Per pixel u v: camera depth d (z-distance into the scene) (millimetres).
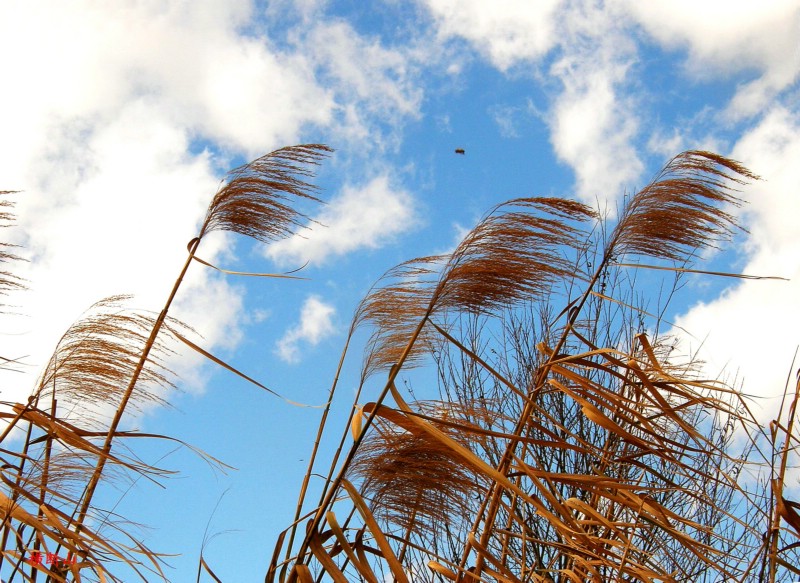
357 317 2797
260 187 2969
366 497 2660
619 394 2758
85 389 2764
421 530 2689
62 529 2469
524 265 2709
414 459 2650
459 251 2740
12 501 2461
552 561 2910
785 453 2732
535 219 2721
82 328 2809
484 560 2652
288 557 2588
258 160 3004
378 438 2674
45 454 2623
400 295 2785
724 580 2795
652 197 2912
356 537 2646
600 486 2645
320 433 2701
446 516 2684
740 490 2697
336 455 2646
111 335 2801
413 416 2572
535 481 2609
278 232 3012
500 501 2713
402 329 2791
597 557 2691
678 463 2670
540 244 2729
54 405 2770
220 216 2979
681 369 2996
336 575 2486
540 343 2820
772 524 2727
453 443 2559
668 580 2689
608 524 2676
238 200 2965
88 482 2613
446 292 2742
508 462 2727
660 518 2666
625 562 2689
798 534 2688
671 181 2891
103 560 2484
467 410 2732
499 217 2742
